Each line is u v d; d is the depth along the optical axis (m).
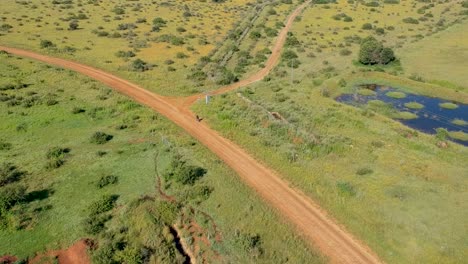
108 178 39.47
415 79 71.12
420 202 35.47
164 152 45.19
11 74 69.81
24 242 31.83
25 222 33.75
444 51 85.88
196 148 46.09
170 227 34.22
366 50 78.12
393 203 35.41
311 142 45.50
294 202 36.69
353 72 74.44
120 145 46.75
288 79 71.31
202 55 84.75
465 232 31.91
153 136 49.31
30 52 83.06
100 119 53.97
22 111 55.44
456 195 36.53
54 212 35.25
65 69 73.31
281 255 30.86
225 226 33.75
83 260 30.55
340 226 33.75
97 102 59.19
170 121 53.59
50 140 47.91
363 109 59.28
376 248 31.25
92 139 47.38
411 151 45.03
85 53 83.69
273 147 45.62
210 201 36.69
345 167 41.41
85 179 39.97
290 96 62.22
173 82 68.31
